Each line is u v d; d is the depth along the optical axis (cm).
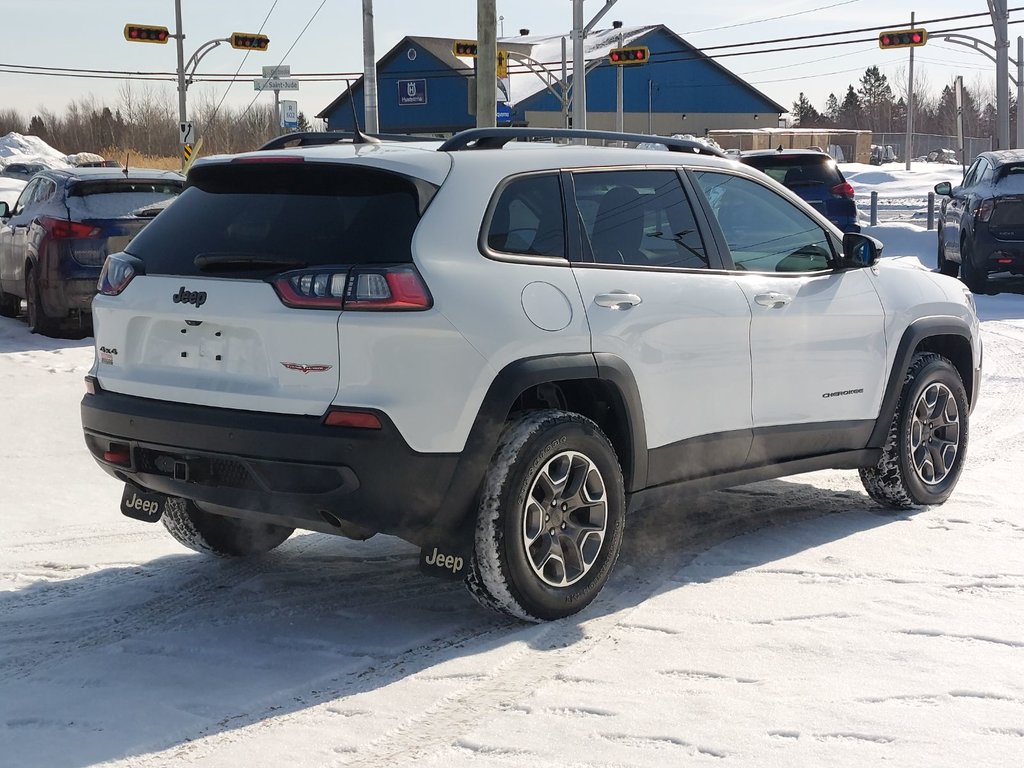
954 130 11388
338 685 387
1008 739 336
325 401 399
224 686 386
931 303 609
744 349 513
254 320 409
